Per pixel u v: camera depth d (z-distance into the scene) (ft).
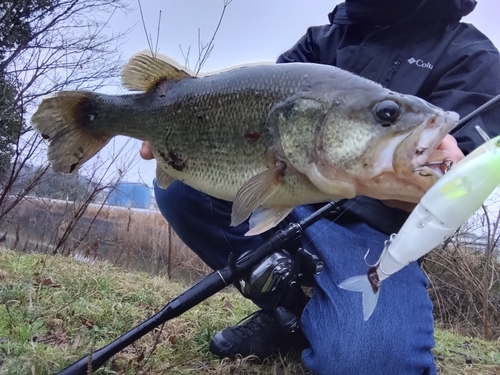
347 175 1.21
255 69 1.37
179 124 1.47
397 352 1.44
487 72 1.72
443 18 1.86
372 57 1.93
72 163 1.70
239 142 1.35
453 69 1.76
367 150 1.17
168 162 1.52
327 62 2.16
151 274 4.75
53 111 1.68
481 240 5.19
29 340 1.70
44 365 1.48
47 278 2.49
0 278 2.41
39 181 5.07
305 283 1.88
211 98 1.41
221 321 2.20
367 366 1.44
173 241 5.84
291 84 1.29
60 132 1.69
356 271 1.59
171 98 1.51
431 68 1.79
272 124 1.30
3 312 1.88
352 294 1.54
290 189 1.30
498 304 4.89
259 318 1.83
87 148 1.71
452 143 1.20
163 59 1.55
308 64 1.33
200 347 1.81
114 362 1.56
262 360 1.77
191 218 1.93
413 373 1.47
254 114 1.33
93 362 1.37
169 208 1.95
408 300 1.54
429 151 1.10
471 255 5.18
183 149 1.47
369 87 1.21
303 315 1.63
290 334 1.72
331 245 1.68
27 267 2.83
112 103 1.65
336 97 1.22
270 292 1.68
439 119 1.11
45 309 1.98
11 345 1.59
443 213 0.98
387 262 1.05
